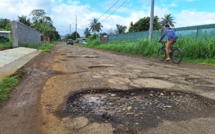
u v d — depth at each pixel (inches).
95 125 81.4
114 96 120.5
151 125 82.0
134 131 76.8
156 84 151.5
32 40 783.7
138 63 298.0
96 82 155.0
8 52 382.3
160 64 287.7
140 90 134.3
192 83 157.5
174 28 448.1
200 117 90.7
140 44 505.4
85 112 95.1
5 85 136.4
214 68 248.2
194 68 246.5
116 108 100.7
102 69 225.3
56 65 253.6
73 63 279.4
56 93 125.0
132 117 89.7
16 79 157.2
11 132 76.7
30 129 78.7
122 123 83.6
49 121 85.3
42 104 105.3
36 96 118.8
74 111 96.2
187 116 91.7
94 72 202.8
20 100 111.7
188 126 81.8
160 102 110.6
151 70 224.2
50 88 136.4
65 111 96.0
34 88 136.3
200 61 315.9
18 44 549.6
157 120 87.0
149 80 165.9
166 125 82.3
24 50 488.1
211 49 325.4
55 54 466.6
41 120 86.3
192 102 111.1
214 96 122.6
